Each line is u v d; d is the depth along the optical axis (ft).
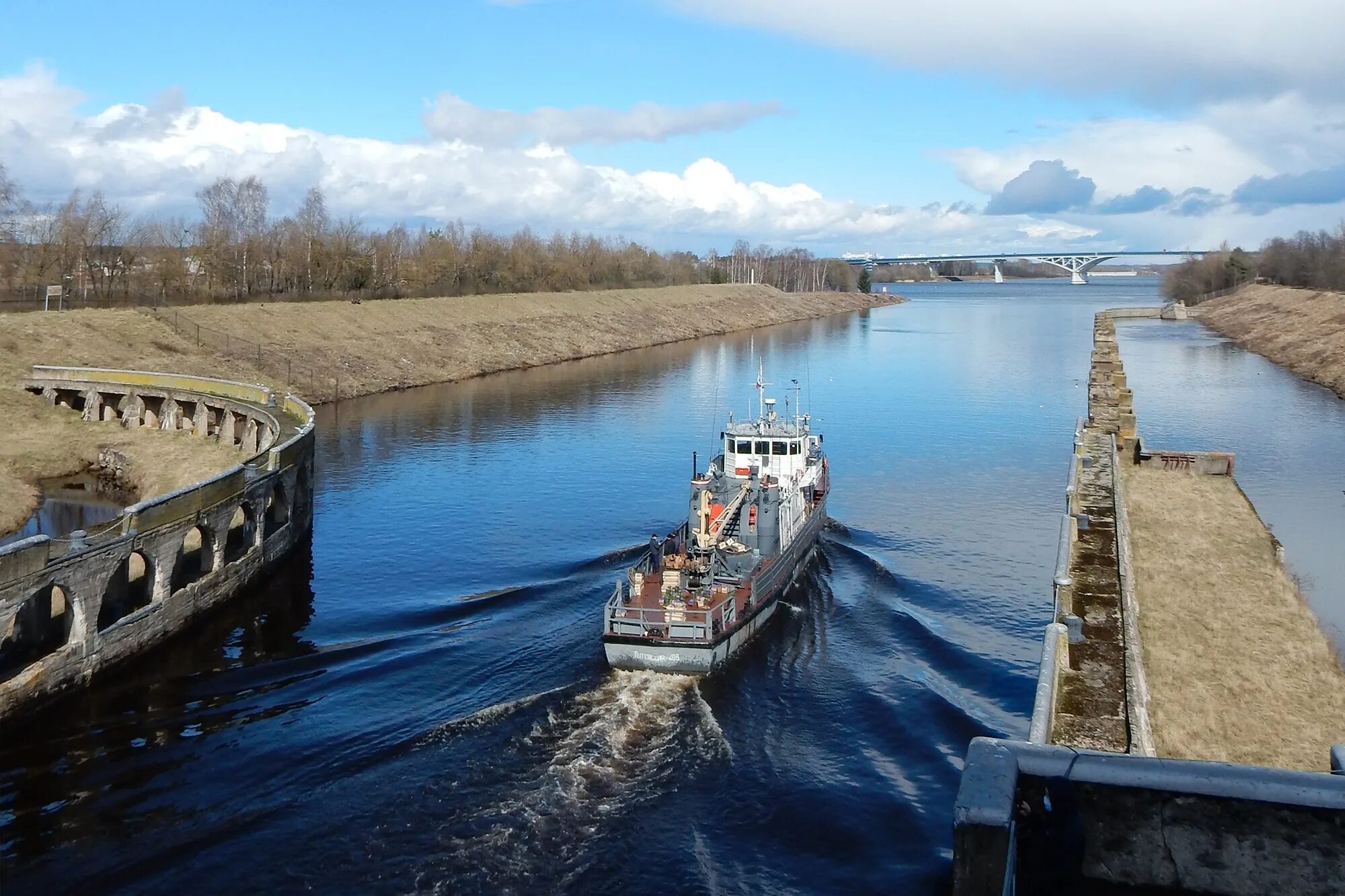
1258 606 131.13
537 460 238.89
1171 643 117.70
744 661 120.78
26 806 89.86
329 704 109.91
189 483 183.21
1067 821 39.14
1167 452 219.00
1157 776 38.01
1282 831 36.83
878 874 82.23
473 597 143.95
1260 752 91.81
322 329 383.65
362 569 158.40
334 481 215.92
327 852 82.89
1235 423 291.58
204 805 90.12
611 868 81.71
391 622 134.82
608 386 374.63
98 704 109.70
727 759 98.63
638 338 548.72
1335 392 347.36
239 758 98.02
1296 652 115.75
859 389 366.84
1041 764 39.55
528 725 103.30
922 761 99.91
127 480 205.16
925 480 219.82
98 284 430.20
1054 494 207.10
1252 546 160.35
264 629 132.98
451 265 584.81
